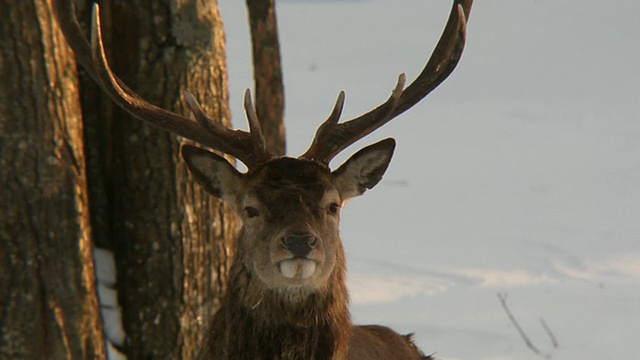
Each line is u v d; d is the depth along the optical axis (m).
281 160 16.41
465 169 45.44
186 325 20.28
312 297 16.09
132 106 16.97
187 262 20.20
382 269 32.25
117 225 20.20
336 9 94.62
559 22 87.12
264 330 16.14
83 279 18.55
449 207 39.81
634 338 26.67
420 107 58.09
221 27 20.56
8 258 17.94
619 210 39.41
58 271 18.25
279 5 96.94
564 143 50.12
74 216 18.41
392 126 53.25
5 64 17.69
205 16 20.05
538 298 29.75
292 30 83.31
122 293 20.23
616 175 44.31
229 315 16.45
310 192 16.05
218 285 20.59
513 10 93.50
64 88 18.28
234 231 20.84
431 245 35.00
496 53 74.62
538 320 27.92
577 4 95.38
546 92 62.41
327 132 17.06
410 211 39.31
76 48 17.17
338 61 70.19
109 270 20.20
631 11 90.62
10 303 18.02
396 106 17.75
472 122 54.44
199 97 20.09
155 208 20.02
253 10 28.97
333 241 16.17
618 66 69.94
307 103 56.31
